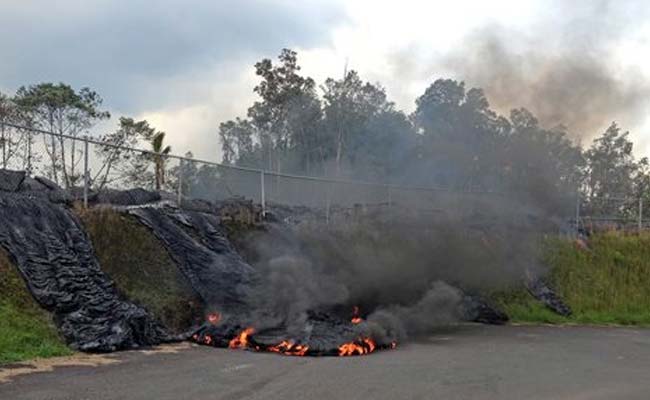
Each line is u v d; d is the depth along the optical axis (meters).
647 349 16.03
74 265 13.34
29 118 23.31
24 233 13.24
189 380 9.78
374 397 9.33
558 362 13.34
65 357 11.06
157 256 15.52
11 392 8.53
